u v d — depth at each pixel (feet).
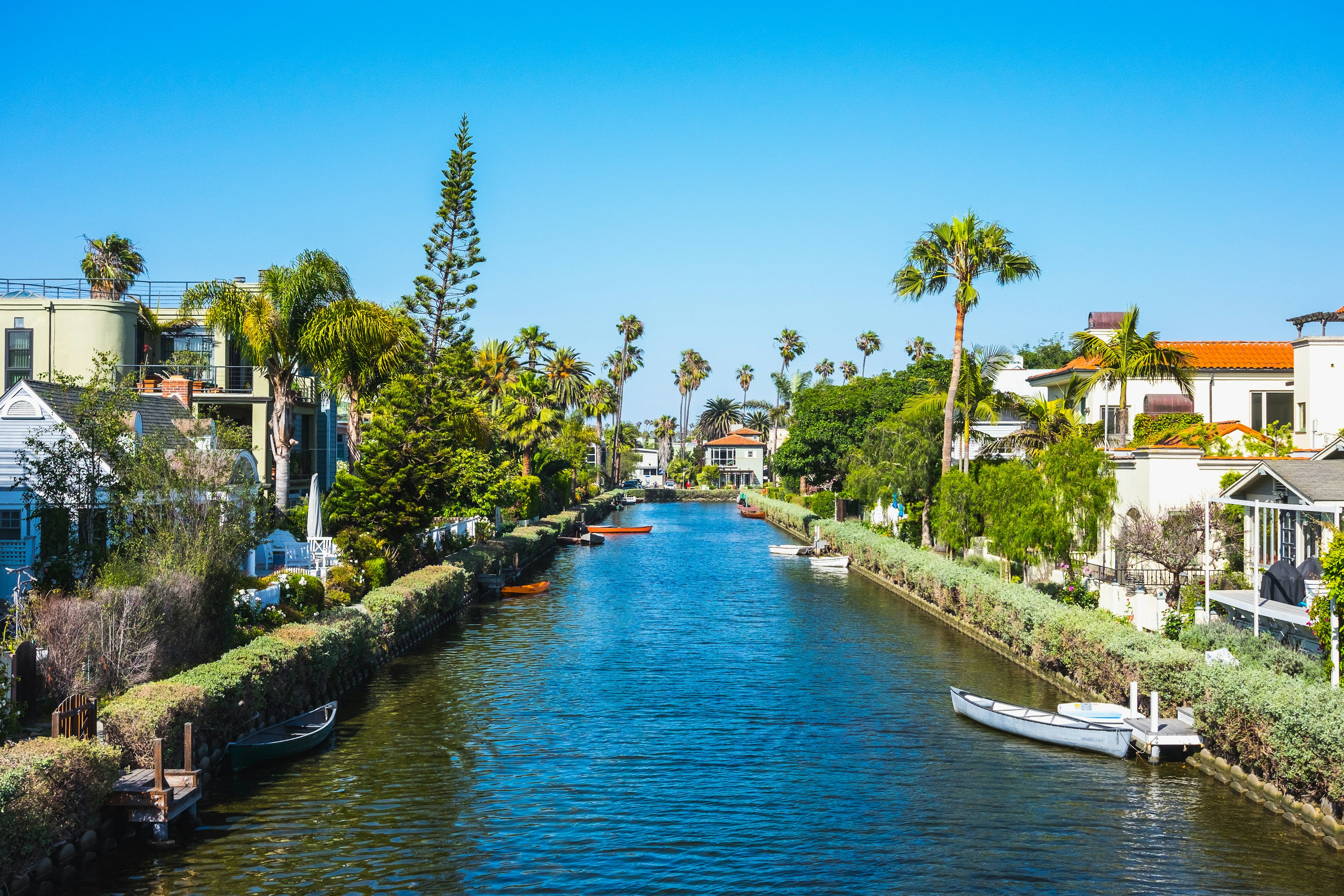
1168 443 131.75
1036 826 64.18
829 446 303.27
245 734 78.64
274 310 151.53
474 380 204.64
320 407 199.00
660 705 95.20
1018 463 127.13
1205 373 181.16
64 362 163.22
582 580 196.75
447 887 55.31
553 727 87.25
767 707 94.32
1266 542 102.78
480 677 107.04
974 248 165.78
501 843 61.52
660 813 66.69
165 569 80.23
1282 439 142.72
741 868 58.23
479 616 149.59
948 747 81.35
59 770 53.06
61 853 54.29
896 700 96.84
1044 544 114.73
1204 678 73.56
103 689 70.44
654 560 236.02
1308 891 54.44
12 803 49.32
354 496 143.64
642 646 125.18
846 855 59.98
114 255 213.46
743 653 120.37
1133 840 61.72
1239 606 88.33
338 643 93.91
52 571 82.69
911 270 169.68
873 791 71.00
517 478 275.39
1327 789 58.80
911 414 190.49
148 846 60.08
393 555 142.61
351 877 56.29
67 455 86.28
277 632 88.79
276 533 134.41
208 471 89.97
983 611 123.95
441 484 143.95
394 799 68.95
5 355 163.02
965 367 181.98
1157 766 76.07
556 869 57.98
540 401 290.56
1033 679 105.70
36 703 68.18
